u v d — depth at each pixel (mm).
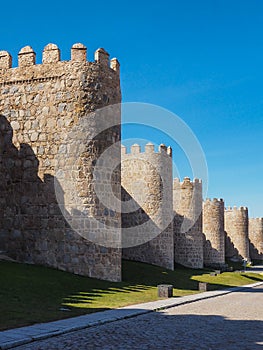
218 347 12633
